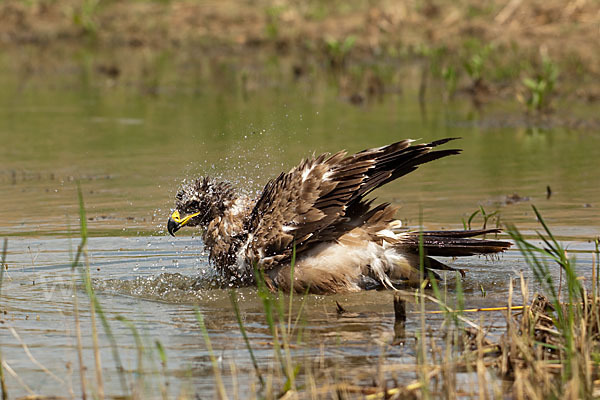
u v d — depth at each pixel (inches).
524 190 577.9
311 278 390.9
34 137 778.2
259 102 925.8
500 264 430.0
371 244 397.4
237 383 279.3
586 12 1298.0
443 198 561.3
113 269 427.8
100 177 628.7
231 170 611.2
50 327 337.4
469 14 1330.0
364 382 278.5
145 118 856.3
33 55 1341.0
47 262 435.5
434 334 322.7
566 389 262.4
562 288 382.9
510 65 1058.7
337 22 1397.6
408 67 1152.2
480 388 260.4
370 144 697.6
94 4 1524.4
